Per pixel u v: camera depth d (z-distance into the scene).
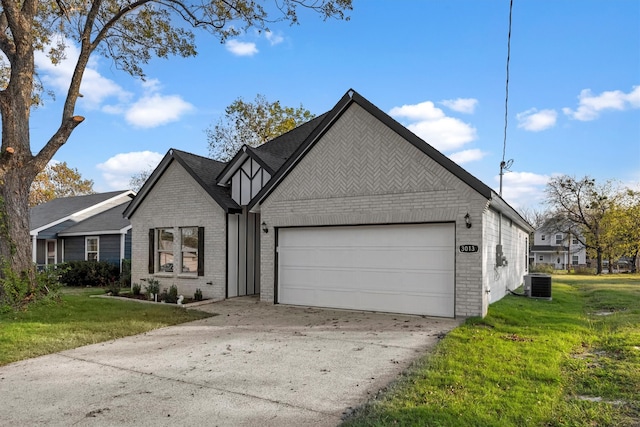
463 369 5.26
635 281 21.92
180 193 13.84
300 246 11.26
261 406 4.32
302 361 5.98
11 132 10.62
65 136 11.09
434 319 8.98
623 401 4.34
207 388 4.89
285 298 11.43
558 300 12.63
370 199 10.06
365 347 6.72
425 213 9.34
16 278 10.08
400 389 4.62
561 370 5.41
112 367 5.79
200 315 9.88
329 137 10.73
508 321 8.49
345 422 3.84
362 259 10.31
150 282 13.31
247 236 13.58
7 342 6.98
